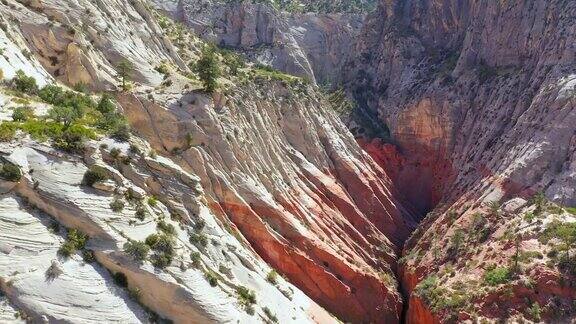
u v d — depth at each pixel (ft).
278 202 250.57
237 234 216.13
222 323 141.90
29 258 125.59
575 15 306.55
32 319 118.21
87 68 224.74
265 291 180.65
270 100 298.15
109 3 260.83
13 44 203.62
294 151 296.30
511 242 234.79
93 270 132.46
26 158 139.23
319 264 238.48
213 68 241.96
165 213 163.84
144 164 168.96
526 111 296.10
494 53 362.33
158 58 272.10
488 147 315.37
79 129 154.81
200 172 221.05
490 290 215.31
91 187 144.36
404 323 251.19
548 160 263.29
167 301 138.62
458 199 299.38
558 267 212.43
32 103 171.42
